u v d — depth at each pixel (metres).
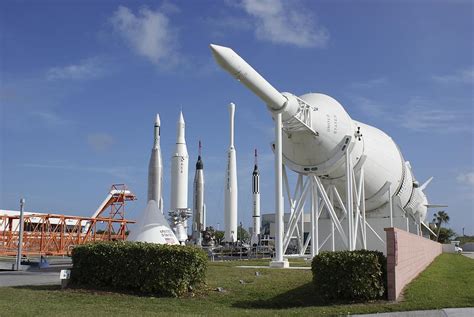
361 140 27.86
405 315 11.73
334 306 13.14
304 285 16.12
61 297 14.49
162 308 13.18
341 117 25.69
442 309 12.23
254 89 21.48
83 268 16.44
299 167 26.44
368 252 14.29
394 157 33.19
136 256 15.56
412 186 36.97
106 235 56.12
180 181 39.97
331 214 25.95
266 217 73.50
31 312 11.34
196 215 47.94
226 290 15.82
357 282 13.65
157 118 40.62
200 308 13.39
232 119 50.62
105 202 60.44
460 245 105.50
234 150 50.53
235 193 50.12
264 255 42.62
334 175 27.75
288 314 11.93
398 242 14.52
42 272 25.16
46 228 48.81
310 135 24.98
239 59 20.31
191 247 15.93
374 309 12.38
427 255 29.53
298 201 26.69
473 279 18.78
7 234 46.94
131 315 11.37
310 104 25.41
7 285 17.77
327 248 32.12
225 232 49.78
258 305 14.10
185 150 40.56
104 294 15.08
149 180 40.38
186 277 15.18
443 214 114.06
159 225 22.94
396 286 13.75
